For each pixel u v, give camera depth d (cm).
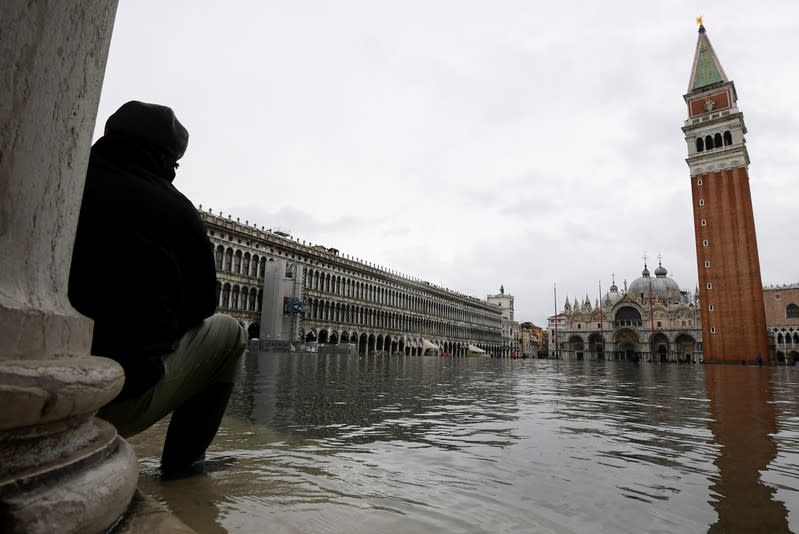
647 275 13462
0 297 146
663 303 12425
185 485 352
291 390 1209
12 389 134
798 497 385
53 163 170
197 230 280
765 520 331
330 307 7744
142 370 242
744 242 7419
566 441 622
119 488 179
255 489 351
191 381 338
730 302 7419
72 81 177
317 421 732
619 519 328
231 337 358
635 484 418
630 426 765
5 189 152
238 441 552
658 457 534
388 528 288
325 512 309
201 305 304
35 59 161
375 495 356
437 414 863
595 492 391
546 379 2169
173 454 394
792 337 9819
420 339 10300
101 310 225
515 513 331
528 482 416
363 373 2169
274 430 638
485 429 705
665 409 1021
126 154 267
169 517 202
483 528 299
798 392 1573
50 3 166
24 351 150
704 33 8506
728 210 7631
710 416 909
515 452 545
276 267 6306
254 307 6406
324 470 427
